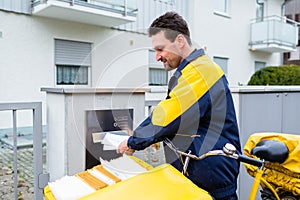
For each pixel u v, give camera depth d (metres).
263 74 7.93
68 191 1.23
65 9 5.50
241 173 2.31
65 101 1.66
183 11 8.46
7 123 5.38
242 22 10.89
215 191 1.22
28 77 5.91
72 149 1.67
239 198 2.31
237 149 1.29
